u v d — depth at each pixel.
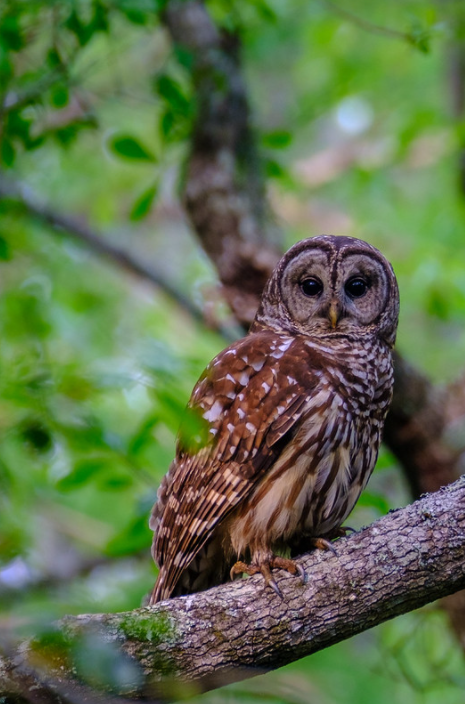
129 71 16.16
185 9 13.17
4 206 13.11
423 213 17.41
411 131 15.59
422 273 13.70
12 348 12.27
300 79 18.38
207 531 8.66
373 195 17.36
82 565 14.06
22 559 10.77
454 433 12.17
